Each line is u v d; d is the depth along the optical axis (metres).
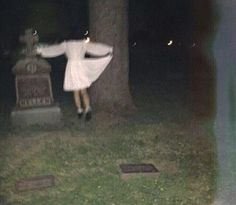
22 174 5.15
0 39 16.23
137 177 5.00
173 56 17.64
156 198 4.53
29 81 7.10
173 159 5.56
